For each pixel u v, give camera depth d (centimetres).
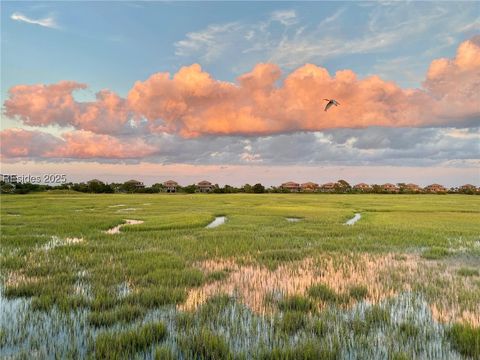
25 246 1529
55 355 559
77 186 11331
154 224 2375
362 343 606
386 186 15625
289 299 808
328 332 652
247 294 875
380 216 3359
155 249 1473
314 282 977
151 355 567
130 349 579
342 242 1698
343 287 934
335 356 557
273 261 1248
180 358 563
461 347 584
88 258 1264
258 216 3148
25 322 691
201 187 15275
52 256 1312
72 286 929
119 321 690
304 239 1788
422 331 657
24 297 852
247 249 1488
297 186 16675
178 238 1794
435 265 1220
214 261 1262
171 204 5106
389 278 1032
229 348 571
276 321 696
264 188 13388
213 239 1762
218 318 707
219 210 3888
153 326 645
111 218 2797
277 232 2025
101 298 805
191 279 983
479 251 1487
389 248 1551
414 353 570
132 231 2117
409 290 912
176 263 1189
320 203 5603
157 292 852
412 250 1512
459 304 806
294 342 613
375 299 842
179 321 695
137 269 1099
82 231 2045
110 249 1464
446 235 1961
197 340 600
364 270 1134
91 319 682
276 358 548
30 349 584
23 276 1036
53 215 3070
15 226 2252
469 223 2667
